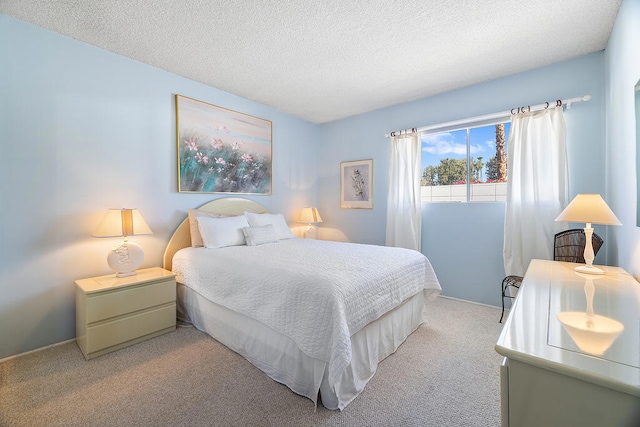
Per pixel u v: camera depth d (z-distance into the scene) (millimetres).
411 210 3539
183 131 2980
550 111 2625
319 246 2881
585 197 1797
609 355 733
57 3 1848
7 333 2002
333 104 3787
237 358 2016
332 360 1426
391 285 2021
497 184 3109
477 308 3012
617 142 2023
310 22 2059
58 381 1731
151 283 2305
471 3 1854
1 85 1962
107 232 2186
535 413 753
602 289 1360
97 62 2402
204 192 3180
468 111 3176
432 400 1585
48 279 2168
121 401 1561
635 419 626
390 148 3785
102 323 2039
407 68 2764
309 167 4578
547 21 2043
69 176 2262
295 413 1482
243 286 1992
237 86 3221
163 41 2314
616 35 1990
